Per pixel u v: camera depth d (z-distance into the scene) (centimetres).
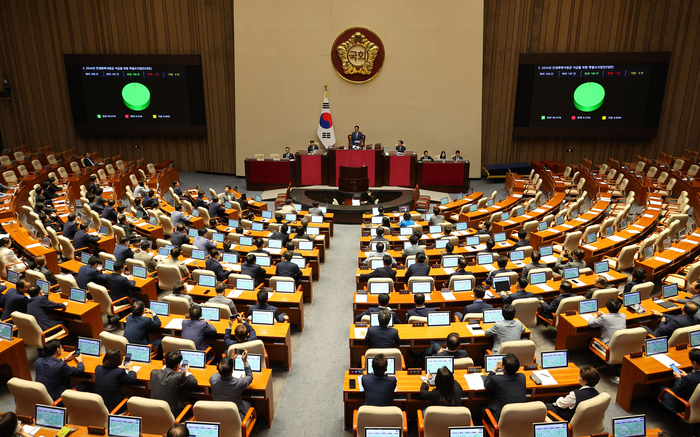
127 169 1964
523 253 995
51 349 596
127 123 2175
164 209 1480
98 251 1138
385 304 718
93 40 2141
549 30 2009
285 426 624
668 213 1336
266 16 2031
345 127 2133
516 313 751
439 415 491
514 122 2081
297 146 2162
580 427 501
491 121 2141
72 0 2100
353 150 1872
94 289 798
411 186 1914
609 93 1988
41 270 907
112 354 570
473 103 2070
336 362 773
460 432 482
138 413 505
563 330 742
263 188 1959
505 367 541
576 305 753
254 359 605
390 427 487
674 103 2006
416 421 613
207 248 1055
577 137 2127
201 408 505
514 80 2081
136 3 2095
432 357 584
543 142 2153
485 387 553
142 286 877
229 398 551
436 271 941
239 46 2066
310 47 2053
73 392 510
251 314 733
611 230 1159
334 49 2048
